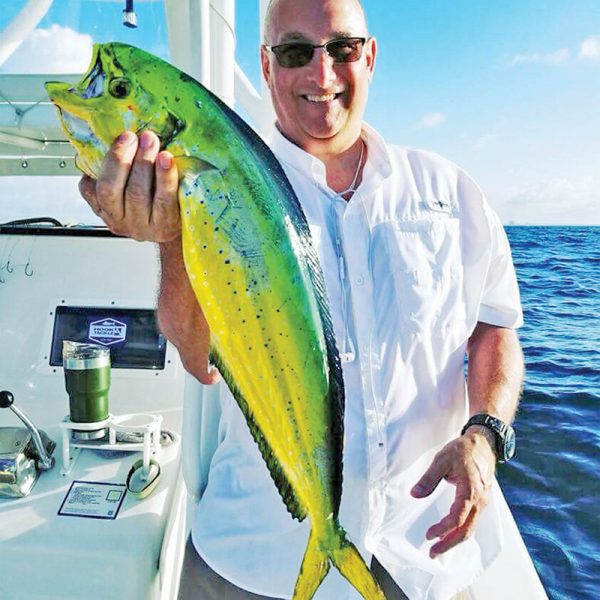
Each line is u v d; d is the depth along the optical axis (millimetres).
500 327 2076
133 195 1250
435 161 2059
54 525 1799
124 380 2666
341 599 1684
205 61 1924
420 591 1753
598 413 7270
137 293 2824
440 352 1880
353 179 2018
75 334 2762
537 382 8789
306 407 1344
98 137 1271
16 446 1968
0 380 2684
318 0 1833
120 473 2027
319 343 1344
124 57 1259
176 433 2316
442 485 1842
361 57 1894
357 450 1716
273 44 1909
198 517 1860
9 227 2951
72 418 2070
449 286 1912
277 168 1315
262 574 1712
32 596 1721
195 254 1260
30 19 2783
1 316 2791
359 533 1713
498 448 1735
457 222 1995
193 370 1685
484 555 1886
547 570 4113
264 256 1283
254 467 1749
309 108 1884
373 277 1841
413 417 1803
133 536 1776
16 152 3242
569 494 5176
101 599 1718
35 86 2992
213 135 1255
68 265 2893
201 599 1771
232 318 1288
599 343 11352
